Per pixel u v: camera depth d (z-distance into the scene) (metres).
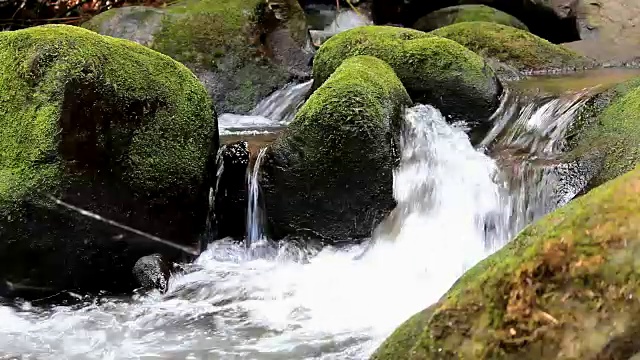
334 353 3.22
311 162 4.26
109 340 3.46
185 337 3.47
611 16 8.54
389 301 3.86
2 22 8.60
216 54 7.32
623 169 3.89
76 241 3.93
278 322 3.61
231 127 6.38
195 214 4.35
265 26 7.67
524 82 6.07
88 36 4.04
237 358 3.21
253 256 4.51
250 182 4.55
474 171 4.62
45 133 3.79
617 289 1.39
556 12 8.94
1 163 3.87
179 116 4.25
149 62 4.23
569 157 4.30
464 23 7.50
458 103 5.24
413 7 10.70
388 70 4.99
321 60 5.87
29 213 3.79
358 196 4.29
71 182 3.83
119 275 4.12
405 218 4.45
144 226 4.11
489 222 4.41
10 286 3.91
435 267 4.24
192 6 7.64
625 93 4.56
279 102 7.12
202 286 4.09
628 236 1.41
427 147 4.75
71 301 3.97
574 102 4.88
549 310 1.47
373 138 4.20
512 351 1.51
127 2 8.96
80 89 3.80
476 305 1.59
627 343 1.38
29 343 3.44
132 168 4.01
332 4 11.52
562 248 1.48
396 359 1.77
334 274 4.21
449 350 1.61
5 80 3.94
